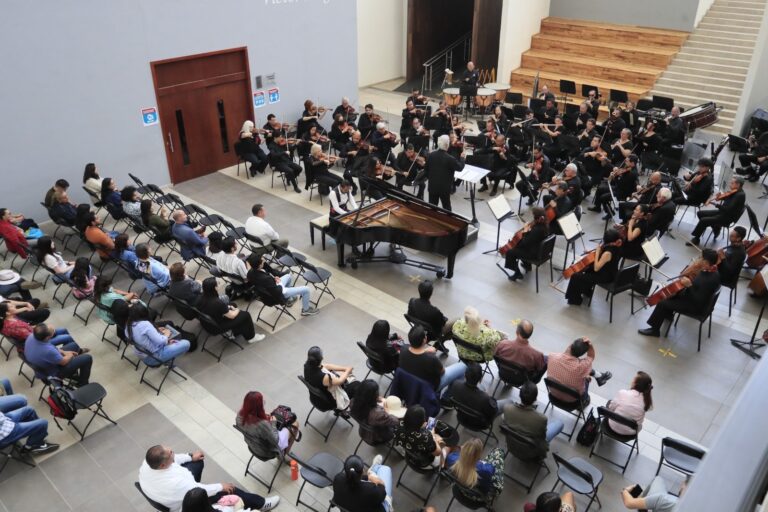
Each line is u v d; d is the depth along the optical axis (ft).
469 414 18.86
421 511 16.01
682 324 27.17
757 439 2.87
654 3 60.08
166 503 15.96
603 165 38.88
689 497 2.60
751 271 31.30
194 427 21.52
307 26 47.83
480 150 40.52
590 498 18.62
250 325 25.34
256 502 17.57
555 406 21.20
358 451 20.27
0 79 33.09
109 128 38.40
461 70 72.43
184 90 41.68
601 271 27.14
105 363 24.68
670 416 21.89
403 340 23.93
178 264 24.58
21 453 20.20
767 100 53.78
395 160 41.04
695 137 48.29
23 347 22.18
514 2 60.85
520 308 28.35
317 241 34.60
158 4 38.29
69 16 34.63
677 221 36.76
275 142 42.22
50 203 32.58
